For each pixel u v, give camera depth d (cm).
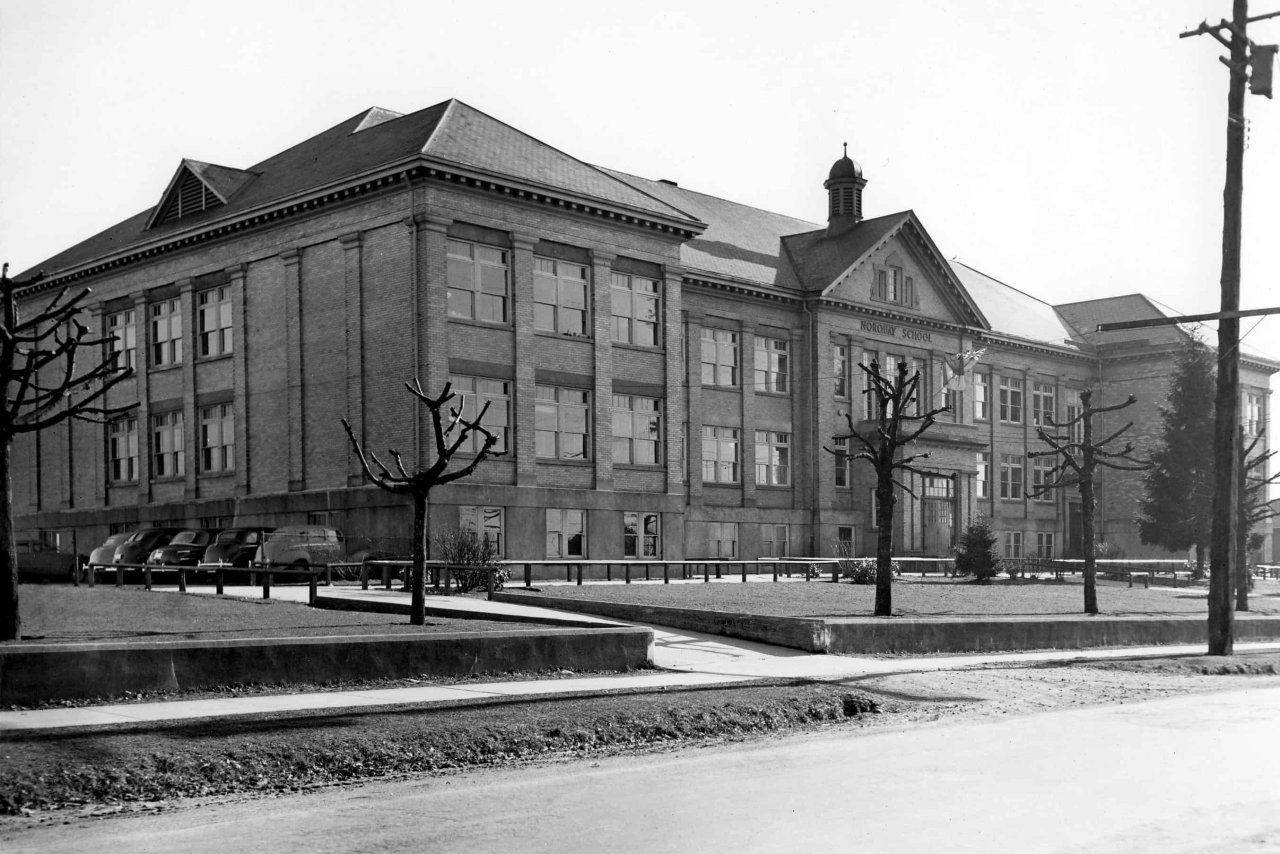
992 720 1505
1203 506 5681
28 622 1927
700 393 5291
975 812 934
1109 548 7069
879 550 2753
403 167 3997
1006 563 5169
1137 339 7556
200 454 4831
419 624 2044
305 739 1177
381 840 848
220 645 1555
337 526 4206
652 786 1048
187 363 4872
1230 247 2573
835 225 6072
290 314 4434
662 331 4797
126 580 3788
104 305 5266
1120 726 1436
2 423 1633
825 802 973
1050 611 3155
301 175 4541
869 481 5828
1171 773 1107
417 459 3953
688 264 5228
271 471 4497
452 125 4328
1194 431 5897
